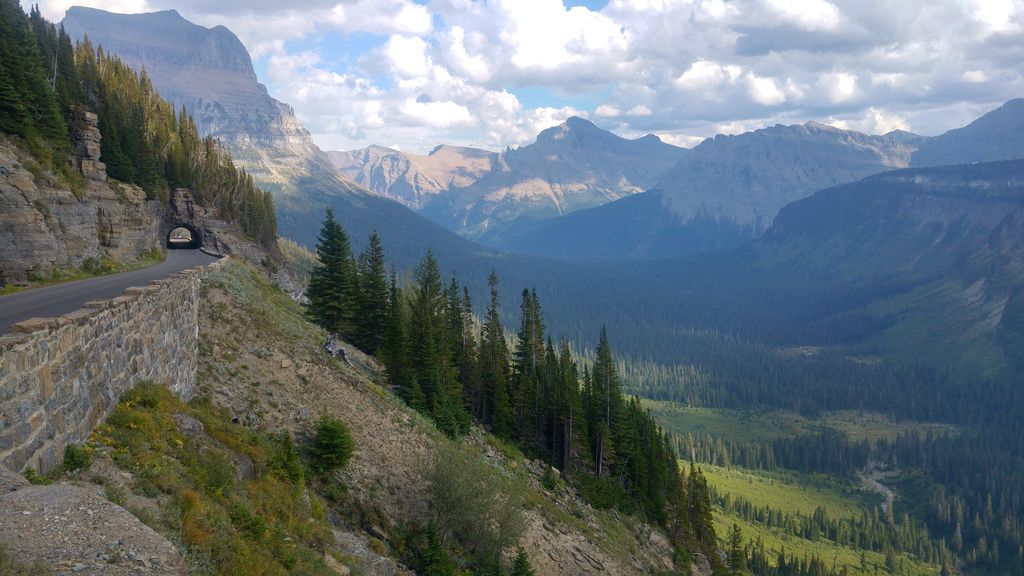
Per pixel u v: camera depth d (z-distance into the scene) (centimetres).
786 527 17912
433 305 9100
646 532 7388
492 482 4084
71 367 1830
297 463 3028
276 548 2120
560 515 5684
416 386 6181
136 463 1902
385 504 3684
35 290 3769
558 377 8706
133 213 6438
